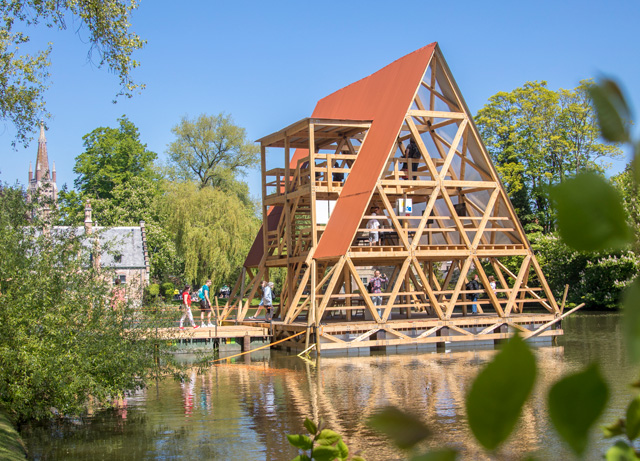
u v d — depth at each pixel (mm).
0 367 12062
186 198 45750
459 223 27719
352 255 25531
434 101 30016
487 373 579
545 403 604
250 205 56406
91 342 13695
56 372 12430
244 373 21141
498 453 576
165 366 16094
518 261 45344
